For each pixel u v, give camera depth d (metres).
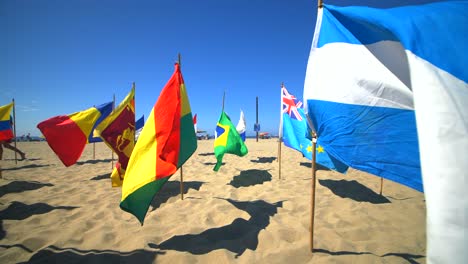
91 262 2.49
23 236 3.07
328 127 2.16
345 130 2.08
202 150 14.55
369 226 3.34
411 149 1.90
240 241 2.91
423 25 1.28
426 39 1.21
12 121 8.09
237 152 5.82
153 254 2.62
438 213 0.99
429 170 1.03
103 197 4.73
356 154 2.05
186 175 6.73
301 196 4.70
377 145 1.98
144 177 2.61
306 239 2.90
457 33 1.18
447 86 1.07
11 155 12.00
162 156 2.71
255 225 3.34
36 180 6.17
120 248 2.77
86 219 3.61
